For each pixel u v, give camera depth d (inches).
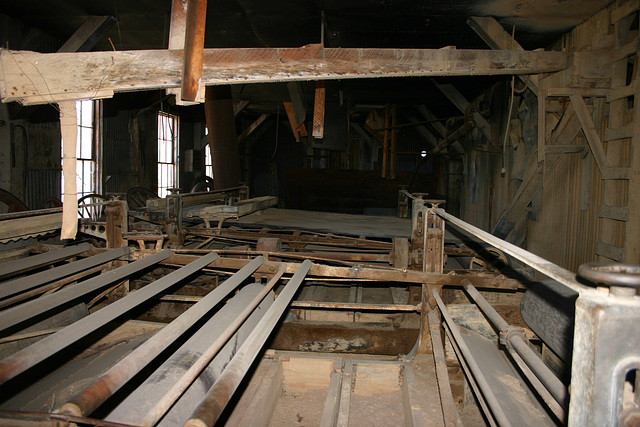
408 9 216.4
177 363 81.5
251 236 217.8
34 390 94.4
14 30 274.4
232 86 418.0
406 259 161.9
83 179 412.8
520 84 281.3
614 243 184.7
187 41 135.4
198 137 674.8
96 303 149.7
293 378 125.4
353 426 106.0
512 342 77.9
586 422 39.2
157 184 546.6
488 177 374.9
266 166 846.5
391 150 488.1
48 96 133.7
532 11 203.9
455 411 86.0
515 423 80.7
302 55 156.0
